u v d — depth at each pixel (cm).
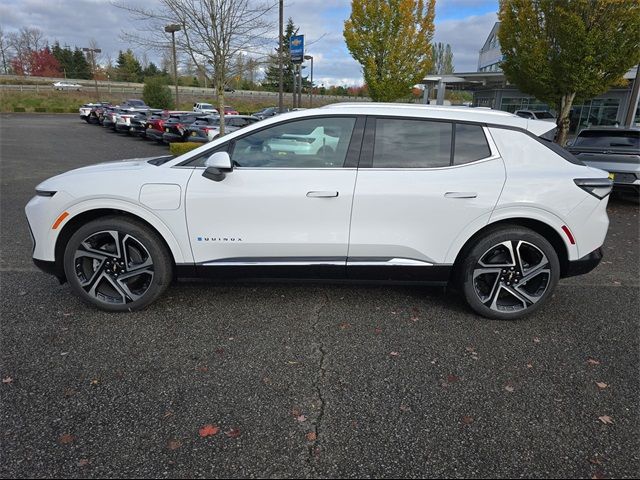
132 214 357
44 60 6994
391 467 218
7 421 242
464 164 353
